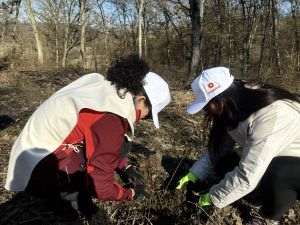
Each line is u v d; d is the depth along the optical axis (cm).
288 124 298
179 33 3256
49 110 292
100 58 3030
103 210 360
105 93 282
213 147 343
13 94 829
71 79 1141
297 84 1210
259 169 299
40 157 292
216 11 2525
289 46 2341
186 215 366
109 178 288
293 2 2388
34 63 1911
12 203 371
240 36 2456
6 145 499
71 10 3177
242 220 361
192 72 1739
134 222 351
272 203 332
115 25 3406
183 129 570
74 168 301
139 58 289
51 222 347
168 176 407
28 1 2284
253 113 301
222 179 351
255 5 2347
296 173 319
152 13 3412
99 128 278
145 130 555
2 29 2667
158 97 286
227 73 304
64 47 3023
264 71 1623
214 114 314
